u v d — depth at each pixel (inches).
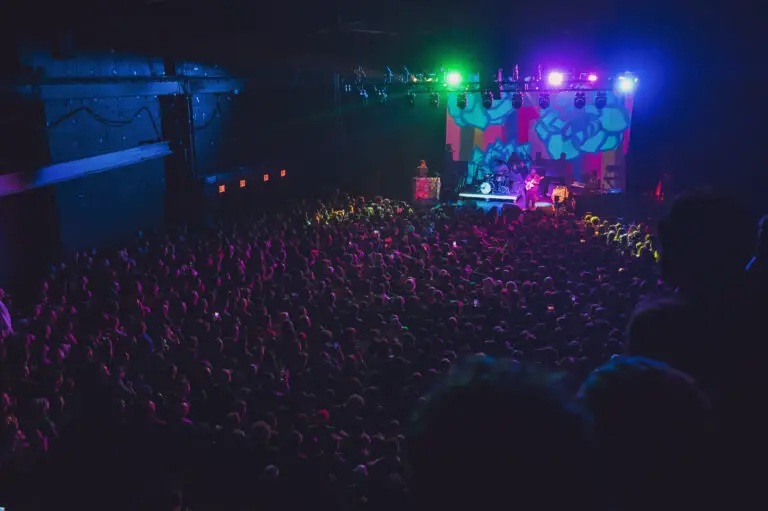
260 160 1034.7
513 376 53.6
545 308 511.5
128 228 776.3
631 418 70.2
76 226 683.4
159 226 834.8
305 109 1139.9
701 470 69.1
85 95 668.1
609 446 70.5
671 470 68.4
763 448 87.8
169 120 846.5
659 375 72.8
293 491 276.5
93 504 216.5
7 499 239.9
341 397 361.4
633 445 69.4
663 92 965.8
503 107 1414.9
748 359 92.1
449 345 438.0
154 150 802.8
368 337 459.2
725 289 97.4
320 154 1181.1
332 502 273.4
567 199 1112.2
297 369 403.5
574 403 53.9
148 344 398.6
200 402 341.1
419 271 613.9
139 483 225.8
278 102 1075.3
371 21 740.7
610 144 1381.6
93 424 231.9
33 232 644.7
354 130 1273.4
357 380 364.8
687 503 68.7
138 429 242.1
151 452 242.2
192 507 273.1
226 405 338.6
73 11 575.2
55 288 517.0
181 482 272.8
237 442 286.4
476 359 57.2
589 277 594.6
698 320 97.0
